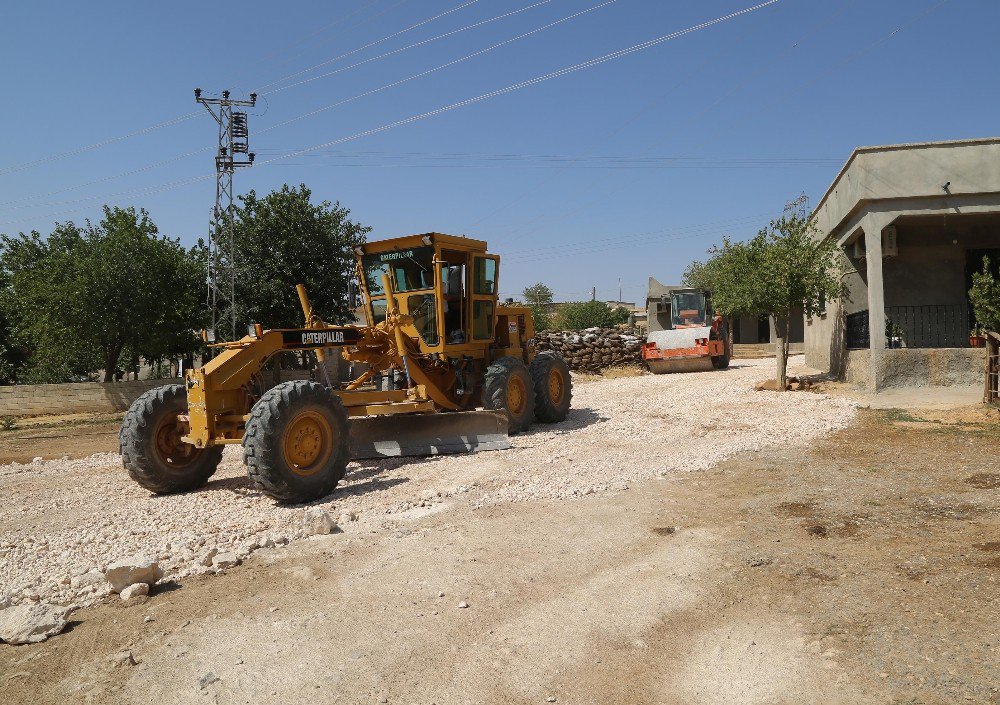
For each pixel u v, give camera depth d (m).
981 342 12.91
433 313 9.83
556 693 2.92
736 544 4.66
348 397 7.81
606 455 8.13
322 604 3.92
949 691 2.74
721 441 8.78
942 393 11.78
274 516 5.84
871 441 8.30
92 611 3.94
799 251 13.88
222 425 6.96
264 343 7.25
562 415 11.49
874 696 2.76
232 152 25.83
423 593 4.03
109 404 21.42
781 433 9.12
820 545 4.55
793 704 2.75
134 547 5.10
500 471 7.30
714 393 14.23
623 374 23.30
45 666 3.31
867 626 3.33
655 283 34.19
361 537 5.18
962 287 14.61
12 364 30.83
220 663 3.27
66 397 21.16
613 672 3.07
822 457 7.50
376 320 10.51
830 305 16.70
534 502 6.06
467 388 10.35
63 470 9.06
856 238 14.54
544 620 3.61
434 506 6.01
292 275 25.45
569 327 53.28
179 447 7.25
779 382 14.03
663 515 5.48
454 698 2.90
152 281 19.84
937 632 3.22
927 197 12.44
